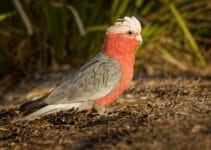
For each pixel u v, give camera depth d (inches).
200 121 322.7
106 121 357.4
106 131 327.3
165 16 656.4
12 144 334.6
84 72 369.4
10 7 655.8
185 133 303.4
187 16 666.8
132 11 646.5
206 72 626.5
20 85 610.5
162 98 418.3
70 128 353.4
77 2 652.7
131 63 379.2
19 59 657.0
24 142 335.0
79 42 644.7
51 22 636.1
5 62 653.9
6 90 599.2
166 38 681.6
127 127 327.9
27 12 650.8
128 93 453.7
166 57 652.7
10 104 497.7
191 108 365.4
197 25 686.5
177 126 316.5
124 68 374.9
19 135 354.9
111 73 369.4
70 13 647.1
